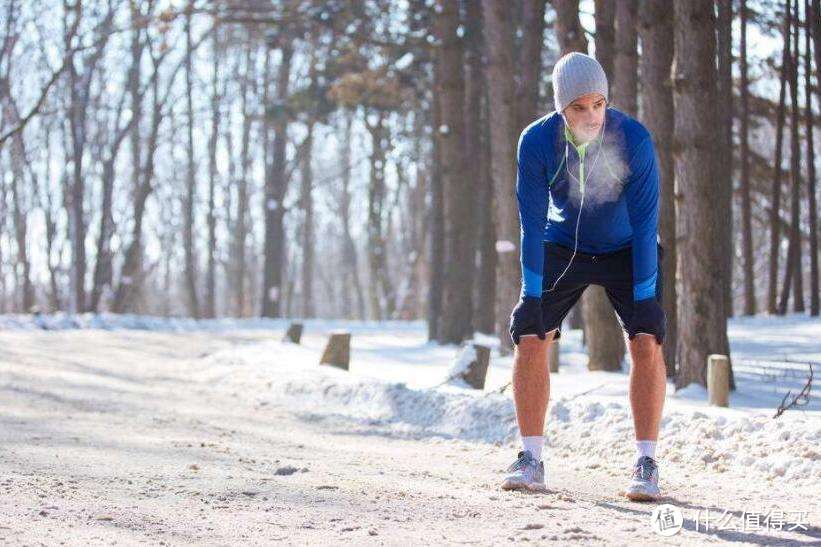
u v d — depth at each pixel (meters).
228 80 52.53
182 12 27.77
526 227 4.94
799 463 5.91
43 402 10.45
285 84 45.28
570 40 15.35
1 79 45.25
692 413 7.01
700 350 11.13
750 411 7.91
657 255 4.91
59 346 21.33
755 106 31.03
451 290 23.80
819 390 11.09
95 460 6.31
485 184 27.55
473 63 26.75
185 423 9.03
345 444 7.90
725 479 5.92
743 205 29.48
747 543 4.09
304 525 4.36
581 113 4.64
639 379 5.04
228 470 6.02
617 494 5.32
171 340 25.73
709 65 11.14
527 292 4.99
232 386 12.91
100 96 47.50
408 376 13.46
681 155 11.23
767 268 46.72
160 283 89.56
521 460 5.27
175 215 66.75
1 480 5.32
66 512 4.50
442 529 4.28
